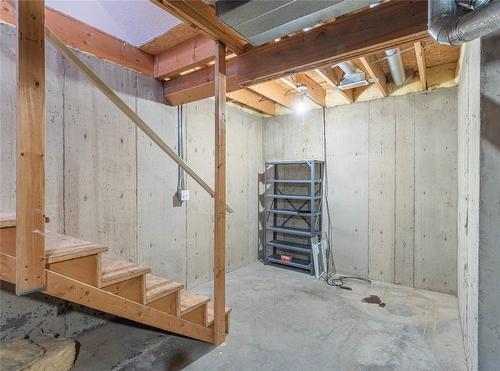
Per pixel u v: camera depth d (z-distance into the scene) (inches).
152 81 121.6
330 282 148.6
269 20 63.2
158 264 125.0
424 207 138.9
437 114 135.2
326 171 168.4
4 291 81.4
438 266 135.6
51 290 54.9
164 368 81.4
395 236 146.6
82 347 91.2
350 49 76.3
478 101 63.6
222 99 86.6
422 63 110.6
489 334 60.1
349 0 56.1
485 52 60.1
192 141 141.1
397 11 69.9
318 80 150.0
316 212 165.3
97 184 103.5
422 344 91.8
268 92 149.3
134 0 84.7
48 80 89.7
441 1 52.0
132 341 95.1
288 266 174.7
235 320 108.6
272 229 178.7
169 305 80.3
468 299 82.3
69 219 95.7
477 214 63.6
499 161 58.8
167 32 102.6
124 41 110.3
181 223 135.7
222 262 89.6
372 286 143.2
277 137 187.6
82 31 97.4
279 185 187.5
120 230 110.7
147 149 120.3
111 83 106.6
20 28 47.8
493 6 43.5
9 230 55.5
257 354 87.7
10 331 82.5
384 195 149.6
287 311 116.0
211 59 102.3
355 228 158.9
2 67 80.3
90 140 101.2
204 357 86.4
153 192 122.9
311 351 89.0
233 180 171.6
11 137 82.1
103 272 69.6
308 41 83.0
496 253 59.2
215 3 62.8
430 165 137.2
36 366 70.8
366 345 91.8
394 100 146.2
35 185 50.9
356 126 157.9
